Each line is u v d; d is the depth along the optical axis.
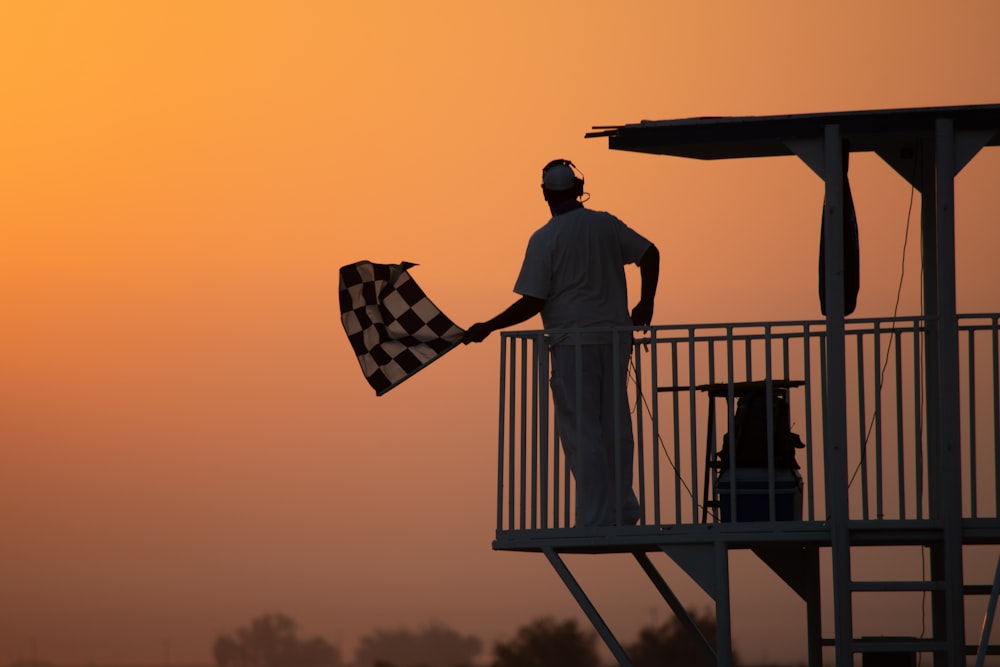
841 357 30.20
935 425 33.53
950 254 30.20
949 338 30.09
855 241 31.38
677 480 31.14
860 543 30.19
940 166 30.30
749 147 32.84
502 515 31.75
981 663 29.03
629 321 32.12
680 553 30.67
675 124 31.55
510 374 31.81
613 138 32.53
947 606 29.62
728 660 30.06
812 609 35.75
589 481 31.14
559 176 32.03
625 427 32.03
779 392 32.03
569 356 31.64
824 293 31.64
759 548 35.91
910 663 33.50
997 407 30.36
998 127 30.27
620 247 32.25
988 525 29.73
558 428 31.72
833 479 30.16
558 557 31.05
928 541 30.27
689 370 30.94
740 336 32.22
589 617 30.67
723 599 30.27
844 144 31.52
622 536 30.84
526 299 31.75
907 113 30.53
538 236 31.92
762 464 31.38
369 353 33.12
